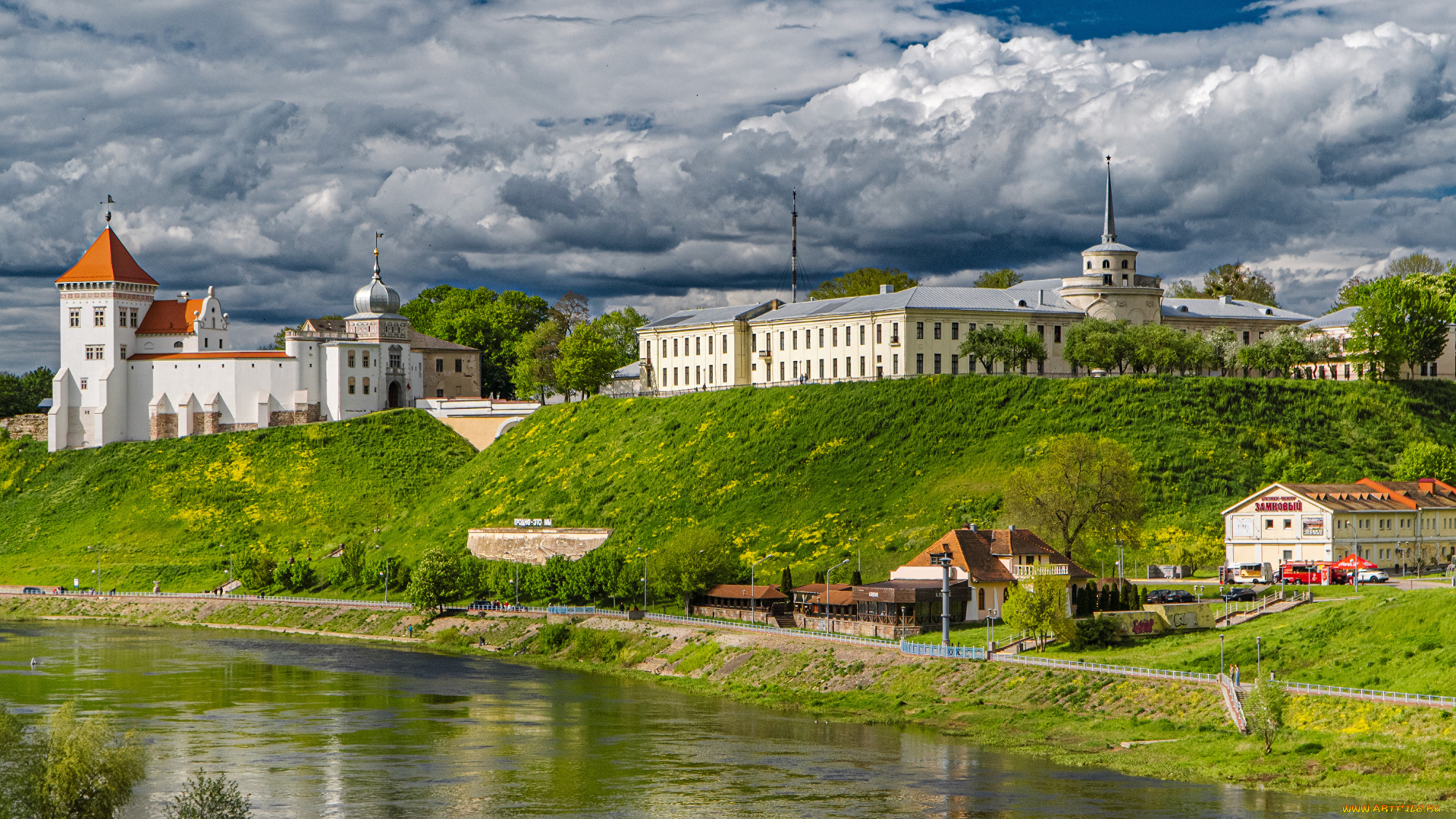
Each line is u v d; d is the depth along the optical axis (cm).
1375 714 12344
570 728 14662
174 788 12056
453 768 12812
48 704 16075
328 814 11281
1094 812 11012
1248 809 10931
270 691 17125
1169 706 13550
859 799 11581
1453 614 13812
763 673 17162
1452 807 10712
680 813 11262
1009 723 14100
